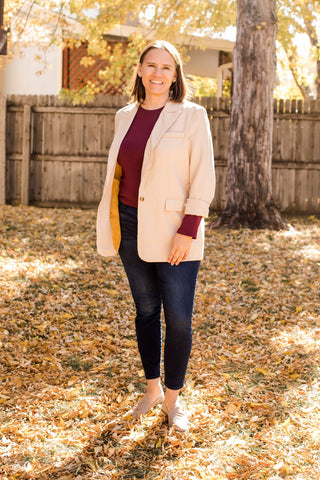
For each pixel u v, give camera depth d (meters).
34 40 10.12
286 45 11.16
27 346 3.79
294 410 2.89
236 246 6.63
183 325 2.56
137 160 2.54
